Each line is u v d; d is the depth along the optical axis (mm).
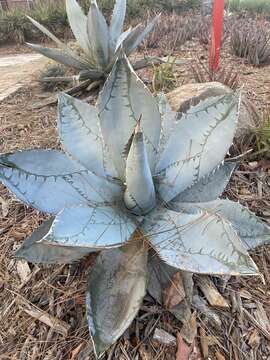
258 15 4387
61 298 869
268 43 2414
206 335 786
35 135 1605
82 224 701
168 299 793
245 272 596
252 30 2678
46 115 1807
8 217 1140
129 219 813
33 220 1114
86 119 860
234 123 793
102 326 691
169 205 858
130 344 772
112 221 766
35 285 911
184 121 870
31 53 3895
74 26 1924
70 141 851
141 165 708
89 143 867
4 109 1918
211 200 892
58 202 811
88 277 839
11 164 772
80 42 1920
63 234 646
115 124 822
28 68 2826
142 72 2145
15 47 4449
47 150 824
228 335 793
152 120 821
